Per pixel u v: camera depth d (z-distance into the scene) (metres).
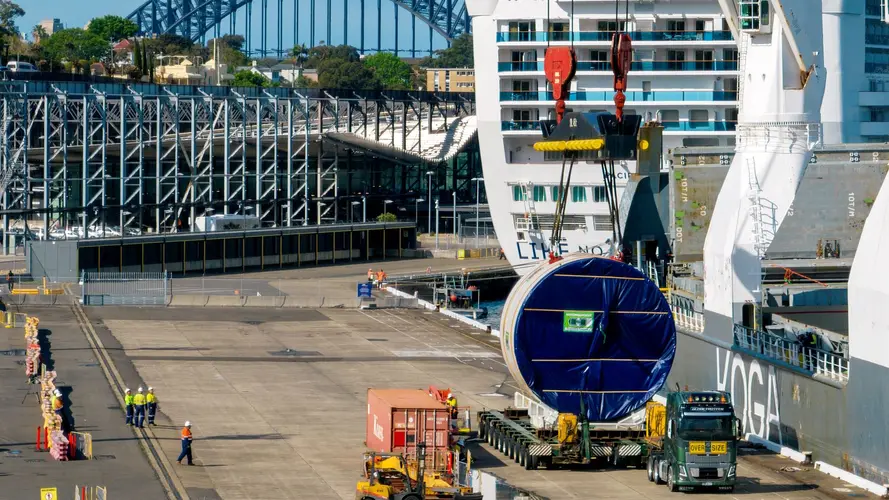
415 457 66.19
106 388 95.88
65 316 137.00
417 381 101.94
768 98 82.12
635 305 71.75
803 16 80.25
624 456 70.62
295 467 71.56
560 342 71.50
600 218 146.00
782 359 78.44
